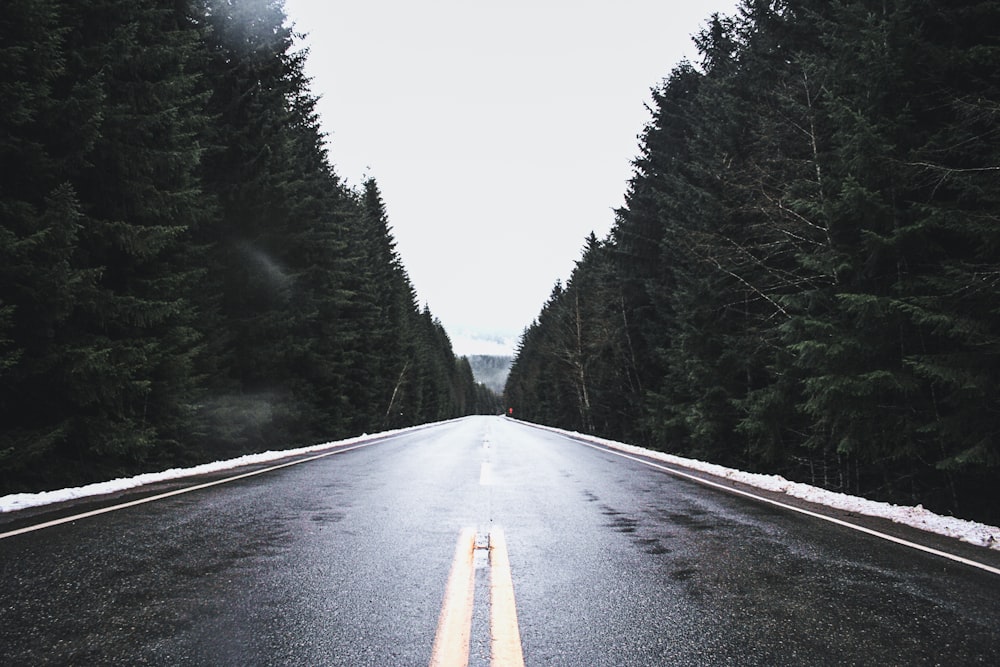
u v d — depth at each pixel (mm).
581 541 5184
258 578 3922
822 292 10766
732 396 15812
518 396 108688
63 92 9305
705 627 3197
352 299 30000
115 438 9469
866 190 8953
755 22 16219
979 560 4707
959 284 7859
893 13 8992
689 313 17031
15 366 8188
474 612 3352
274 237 17781
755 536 5496
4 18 7488
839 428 10094
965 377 7609
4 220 7859
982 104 7902
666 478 10258
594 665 2701
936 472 9953
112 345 9430
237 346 16688
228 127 16328
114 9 10031
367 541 5016
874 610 3504
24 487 8594
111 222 9992
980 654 2902
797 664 2756
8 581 3682
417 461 12461
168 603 3410
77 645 2807
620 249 25719
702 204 17500
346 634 3010
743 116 16297
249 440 17516
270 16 17875
